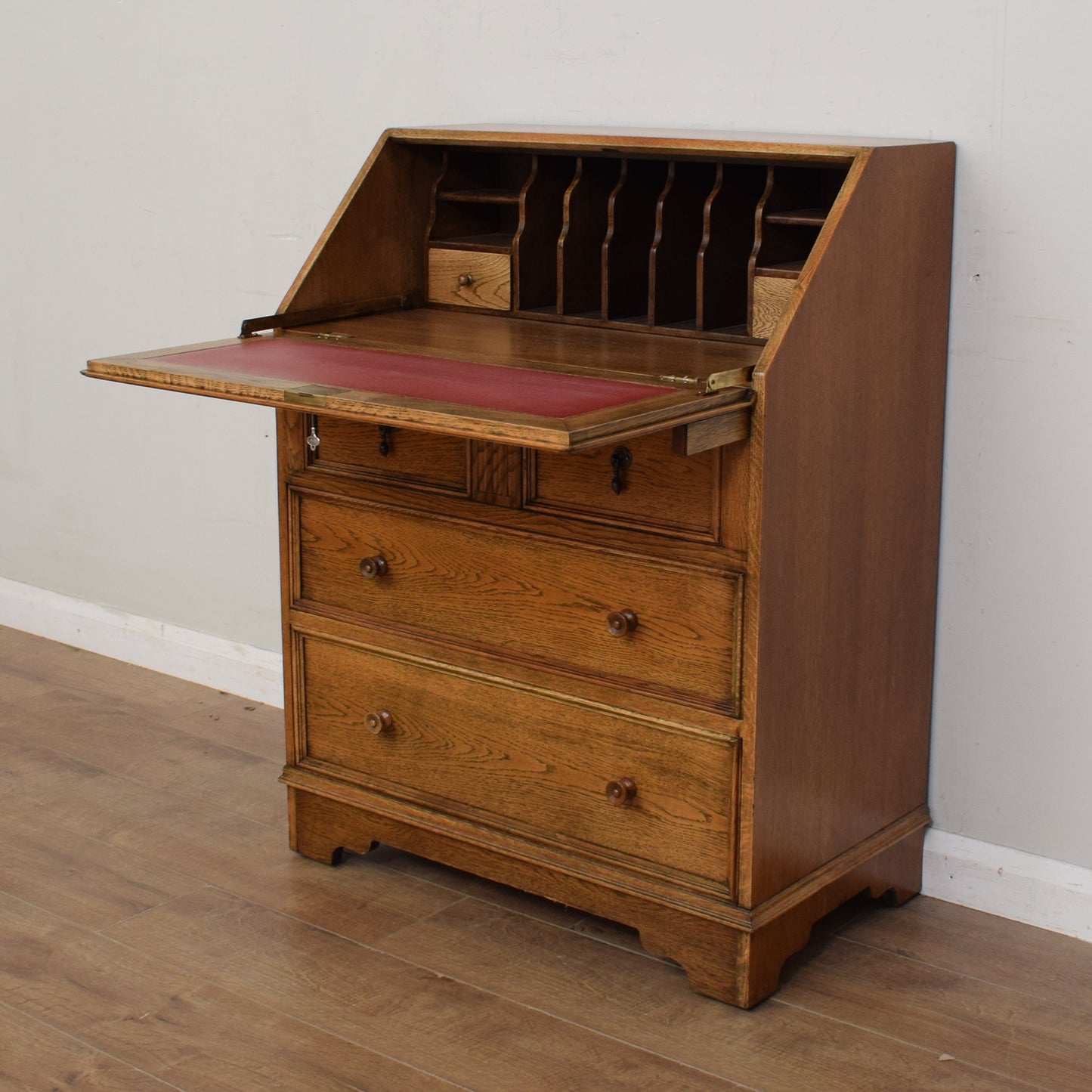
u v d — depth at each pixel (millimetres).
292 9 3793
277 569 4160
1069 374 2840
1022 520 2949
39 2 4273
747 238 3035
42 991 2791
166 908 3102
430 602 3029
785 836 2748
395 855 3359
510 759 2979
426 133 3193
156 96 4098
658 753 2748
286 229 3939
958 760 3125
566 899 2941
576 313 3195
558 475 2773
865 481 2781
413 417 2381
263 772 3775
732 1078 2545
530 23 3420
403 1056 2607
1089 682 2932
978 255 2893
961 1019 2717
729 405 2447
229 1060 2590
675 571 2652
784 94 3094
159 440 4340
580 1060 2598
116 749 3898
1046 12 2738
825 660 2768
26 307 4566
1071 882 3002
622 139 2896
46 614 4746
